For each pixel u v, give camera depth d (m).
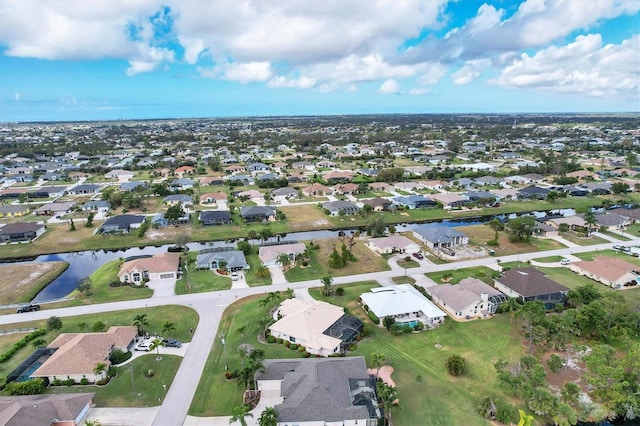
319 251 110.81
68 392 56.81
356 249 112.19
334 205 150.75
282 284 90.69
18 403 50.88
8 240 123.19
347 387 54.84
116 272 98.19
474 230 128.62
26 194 172.88
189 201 162.38
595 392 54.88
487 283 90.19
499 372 57.28
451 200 158.00
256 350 57.78
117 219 134.50
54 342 65.94
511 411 51.75
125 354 63.94
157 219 136.88
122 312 79.12
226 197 169.38
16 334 72.25
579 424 52.44
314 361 58.94
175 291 87.94
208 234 128.50
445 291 81.94
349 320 71.94
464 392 56.56
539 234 122.56
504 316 76.94
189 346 67.44
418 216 147.00
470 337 69.94
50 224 140.38
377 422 50.69
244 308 79.69
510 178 199.00
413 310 75.44
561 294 81.56
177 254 104.69
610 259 95.88
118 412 52.88
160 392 56.47
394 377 59.50
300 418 49.62
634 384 54.78
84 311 79.81
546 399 51.59
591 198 169.00
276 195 172.25
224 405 53.97
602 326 69.00
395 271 97.31
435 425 50.72
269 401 54.62
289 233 130.25
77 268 105.75
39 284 93.69
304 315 70.94
